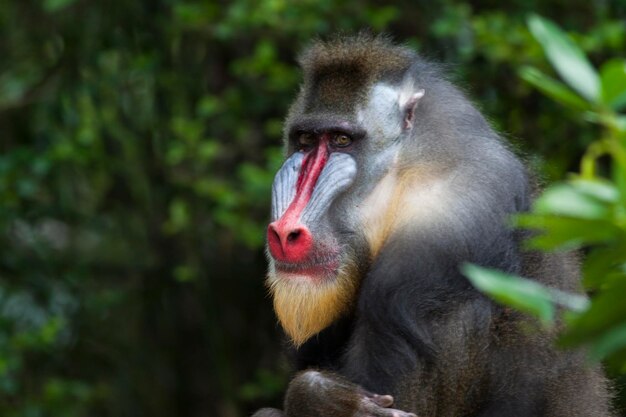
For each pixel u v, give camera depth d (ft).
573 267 26.86
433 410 24.71
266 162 51.34
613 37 42.50
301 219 25.63
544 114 45.50
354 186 26.30
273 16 45.73
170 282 57.47
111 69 55.98
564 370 25.70
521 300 11.33
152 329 58.23
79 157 52.42
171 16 52.95
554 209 11.50
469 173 25.70
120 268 58.54
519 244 25.49
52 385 51.06
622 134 11.85
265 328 56.24
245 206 48.65
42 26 56.24
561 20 47.26
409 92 26.96
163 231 54.19
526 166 27.96
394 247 25.54
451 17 44.24
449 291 24.88
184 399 57.67
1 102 55.52
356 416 23.73
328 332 27.17
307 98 27.30
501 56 42.91
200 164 51.49
